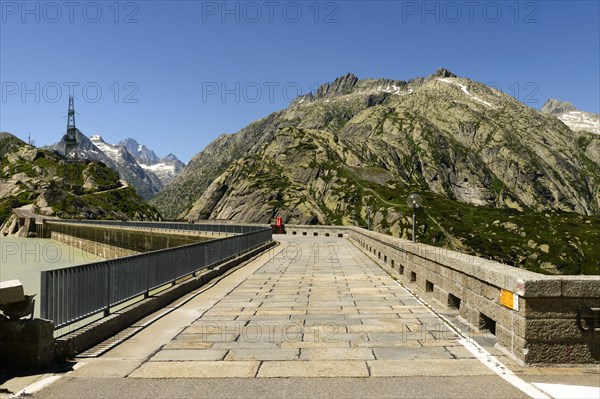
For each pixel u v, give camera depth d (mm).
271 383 6074
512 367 6594
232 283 16562
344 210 172875
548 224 168250
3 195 165125
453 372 6422
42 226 120562
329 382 6086
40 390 5848
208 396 5621
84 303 8719
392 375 6332
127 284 10688
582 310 6512
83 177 196000
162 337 8664
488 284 8195
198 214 196875
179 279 14836
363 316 10492
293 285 15969
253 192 181250
